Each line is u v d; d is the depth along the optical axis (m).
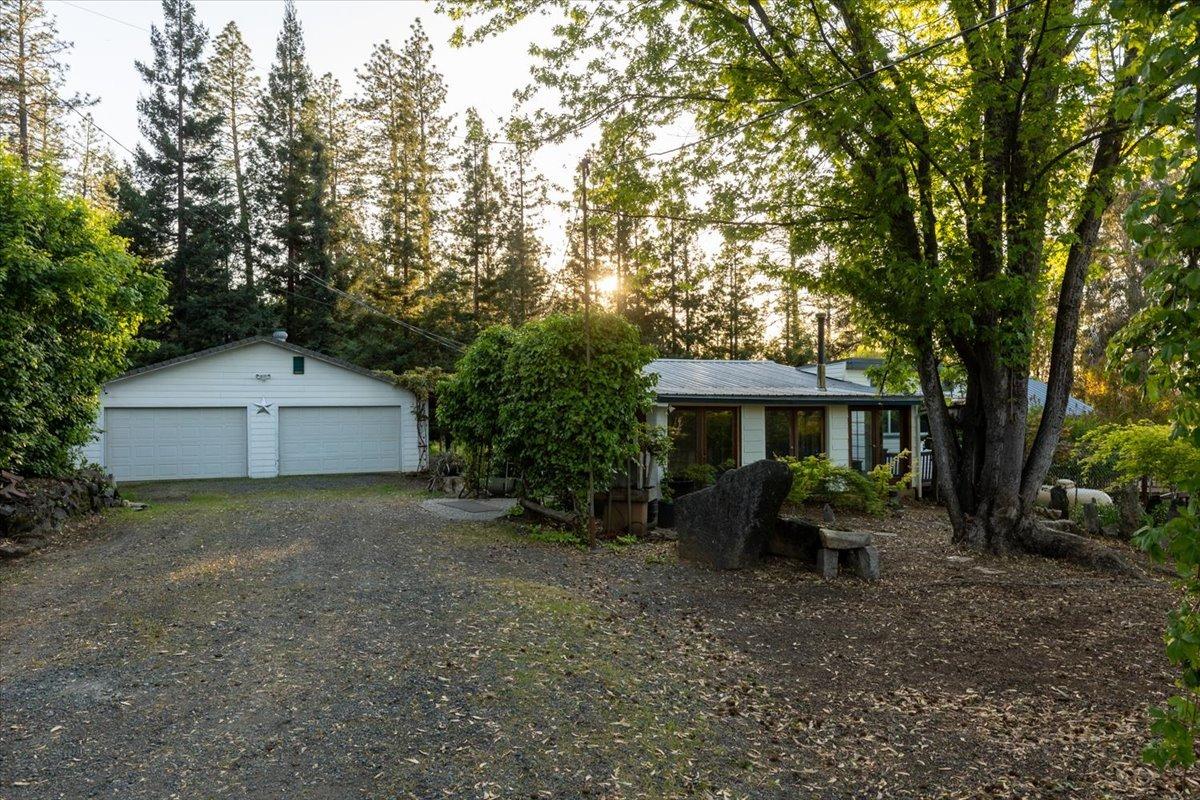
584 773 3.88
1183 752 2.27
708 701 4.94
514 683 4.98
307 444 21.38
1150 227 2.14
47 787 3.66
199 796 3.58
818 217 10.09
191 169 31.95
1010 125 8.92
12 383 10.48
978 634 6.62
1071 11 7.87
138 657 5.50
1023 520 10.05
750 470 8.91
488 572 8.38
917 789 3.87
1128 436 11.27
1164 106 2.13
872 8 9.30
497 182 35.78
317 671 5.18
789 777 3.96
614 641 6.04
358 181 38.62
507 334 13.44
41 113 27.61
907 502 17.47
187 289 30.59
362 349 30.75
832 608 7.41
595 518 11.48
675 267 34.16
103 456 19.02
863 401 17.92
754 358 39.09
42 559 9.05
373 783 3.71
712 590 7.96
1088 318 27.55
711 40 9.65
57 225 11.93
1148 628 6.80
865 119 8.92
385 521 12.23
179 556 9.14
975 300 9.01
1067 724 4.71
